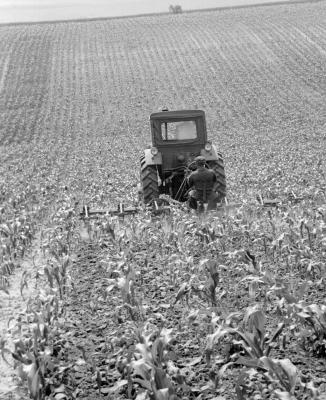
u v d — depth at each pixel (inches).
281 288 243.4
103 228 444.1
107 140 1533.0
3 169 1189.7
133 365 183.0
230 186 713.6
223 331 205.3
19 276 396.8
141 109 1845.5
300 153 1140.5
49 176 985.5
